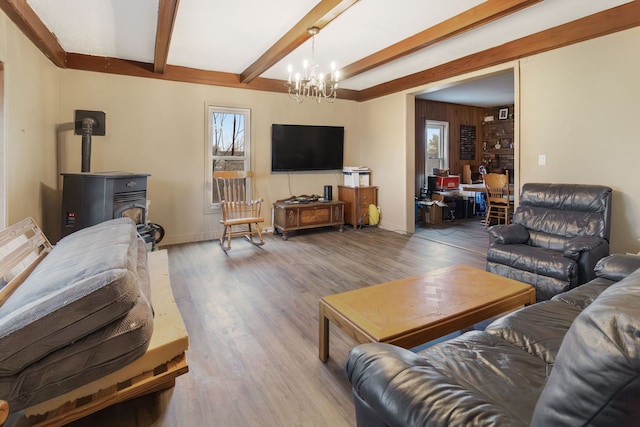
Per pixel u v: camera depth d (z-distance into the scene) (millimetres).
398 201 5691
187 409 1619
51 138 3869
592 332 655
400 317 1738
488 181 6012
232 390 1752
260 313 2633
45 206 3705
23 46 3094
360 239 5152
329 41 3744
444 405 896
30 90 3266
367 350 1173
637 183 3047
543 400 717
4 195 2783
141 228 3777
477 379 1209
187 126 4844
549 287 2711
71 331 1313
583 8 3008
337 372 1902
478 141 8227
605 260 2180
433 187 7039
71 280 1495
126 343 1397
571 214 3135
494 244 3189
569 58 3418
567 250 2680
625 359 582
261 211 5535
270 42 3754
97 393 1411
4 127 2770
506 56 3824
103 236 2148
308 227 5383
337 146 6070
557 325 1604
